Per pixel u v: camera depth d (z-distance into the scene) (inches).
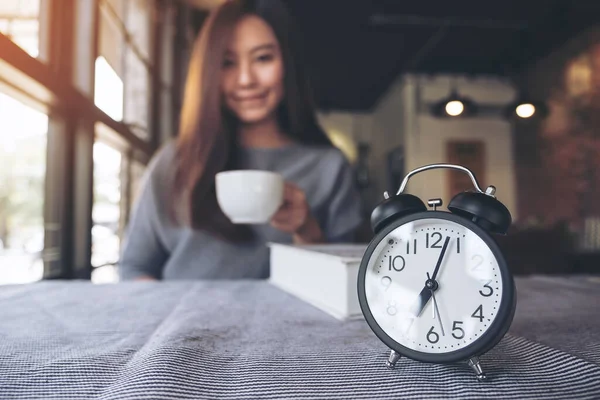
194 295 24.7
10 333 16.6
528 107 109.0
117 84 70.0
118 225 75.2
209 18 51.5
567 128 140.1
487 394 11.5
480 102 175.9
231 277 46.8
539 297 23.7
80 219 58.7
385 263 14.1
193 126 50.0
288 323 18.0
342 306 18.8
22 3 43.5
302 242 46.8
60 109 52.8
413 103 171.5
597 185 123.7
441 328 13.1
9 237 47.9
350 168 52.9
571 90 138.2
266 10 51.6
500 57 157.5
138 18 79.9
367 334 16.4
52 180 54.3
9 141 46.5
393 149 181.8
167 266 47.9
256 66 50.9
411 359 13.5
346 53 140.3
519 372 12.7
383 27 127.7
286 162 50.7
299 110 51.8
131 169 79.6
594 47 126.0
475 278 13.3
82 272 58.4
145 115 83.0
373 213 14.7
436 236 13.9
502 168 173.6
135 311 20.5
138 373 12.1
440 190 167.9
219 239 47.2
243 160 49.8
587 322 18.2
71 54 51.2
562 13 122.6
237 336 16.1
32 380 12.2
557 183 144.7
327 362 13.5
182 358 13.1
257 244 47.0
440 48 146.5
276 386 11.8
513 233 105.4
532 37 138.8
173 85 81.2
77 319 18.8
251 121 50.4
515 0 116.5
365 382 12.1
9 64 37.7
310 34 111.3
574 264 104.0
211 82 50.6
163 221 47.9
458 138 173.8
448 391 11.6
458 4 117.3
